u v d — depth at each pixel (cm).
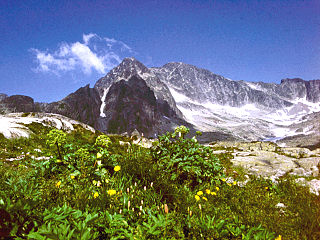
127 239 240
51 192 325
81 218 248
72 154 491
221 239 275
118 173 445
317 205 504
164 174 507
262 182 683
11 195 276
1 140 970
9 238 198
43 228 204
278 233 344
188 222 298
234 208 437
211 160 639
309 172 1078
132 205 316
